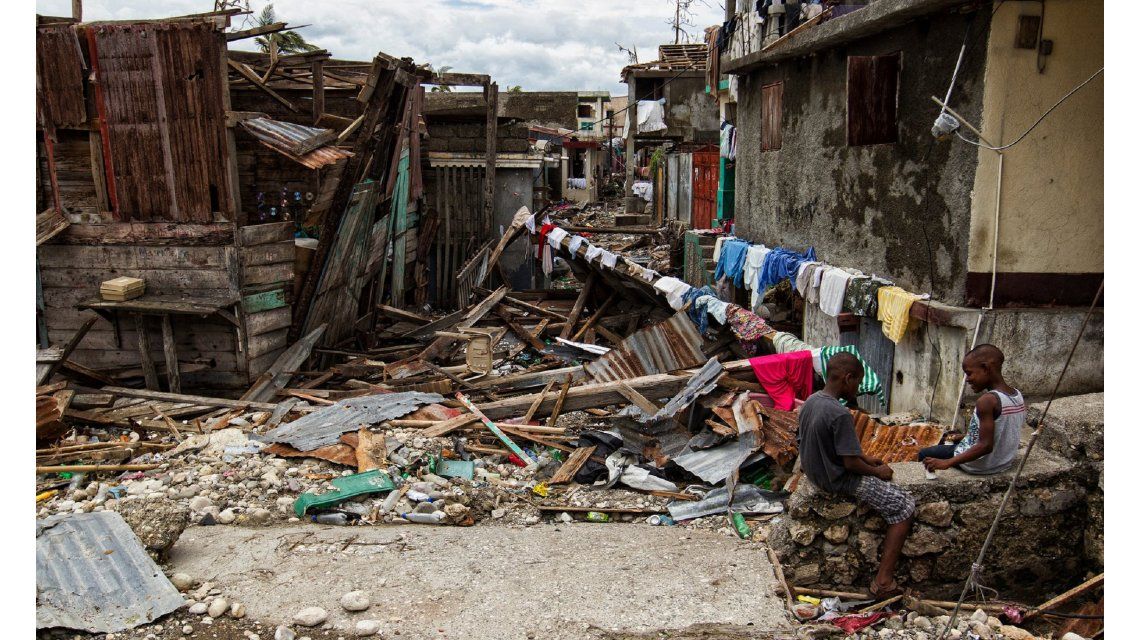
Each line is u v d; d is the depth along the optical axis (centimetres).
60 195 930
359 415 843
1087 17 686
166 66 892
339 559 562
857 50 941
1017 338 718
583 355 1145
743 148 1414
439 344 1131
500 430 827
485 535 614
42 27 881
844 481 505
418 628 473
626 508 683
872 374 780
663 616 488
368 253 1285
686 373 882
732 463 715
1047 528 524
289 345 1056
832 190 1023
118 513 565
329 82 1444
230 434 795
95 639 454
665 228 2131
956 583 525
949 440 651
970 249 729
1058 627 495
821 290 969
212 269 931
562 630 473
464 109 1756
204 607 486
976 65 714
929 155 791
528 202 1812
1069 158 710
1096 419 530
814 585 532
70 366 912
